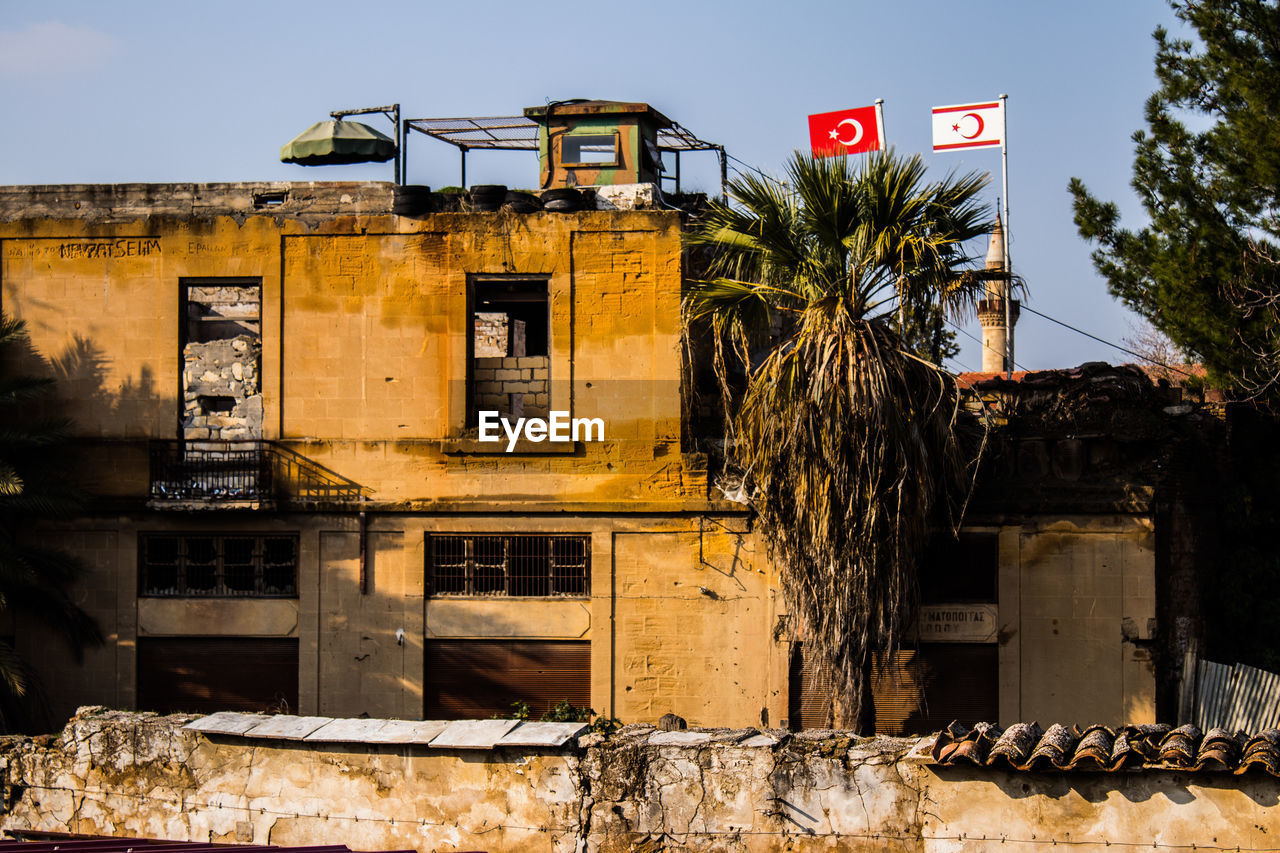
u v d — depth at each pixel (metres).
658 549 20.09
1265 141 20.52
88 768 11.95
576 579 20.30
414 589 20.33
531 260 20.58
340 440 20.61
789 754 10.50
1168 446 19.80
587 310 20.50
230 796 11.48
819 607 17.00
